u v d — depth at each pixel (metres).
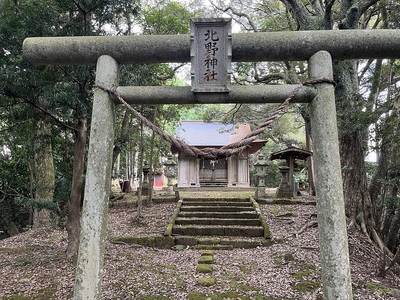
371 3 6.99
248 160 16.70
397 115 6.36
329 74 3.04
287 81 9.69
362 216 7.20
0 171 10.81
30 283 4.94
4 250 7.22
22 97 5.21
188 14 10.55
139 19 8.56
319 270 5.47
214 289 4.80
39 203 6.03
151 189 12.10
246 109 13.73
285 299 4.43
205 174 18.08
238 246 7.59
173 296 4.54
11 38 4.64
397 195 7.49
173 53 3.18
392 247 6.96
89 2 5.10
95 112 3.07
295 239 7.45
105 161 3.00
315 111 3.03
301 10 8.05
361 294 4.48
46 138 6.89
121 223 9.69
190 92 3.16
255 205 10.32
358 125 6.31
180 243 7.81
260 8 12.63
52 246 7.37
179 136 16.92
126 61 3.26
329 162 2.86
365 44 3.04
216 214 9.62
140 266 5.88
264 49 3.11
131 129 11.29
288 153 12.78
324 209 2.80
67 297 4.38
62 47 3.21
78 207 6.06
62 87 5.07
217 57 3.11
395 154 6.83
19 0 5.36
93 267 2.78
